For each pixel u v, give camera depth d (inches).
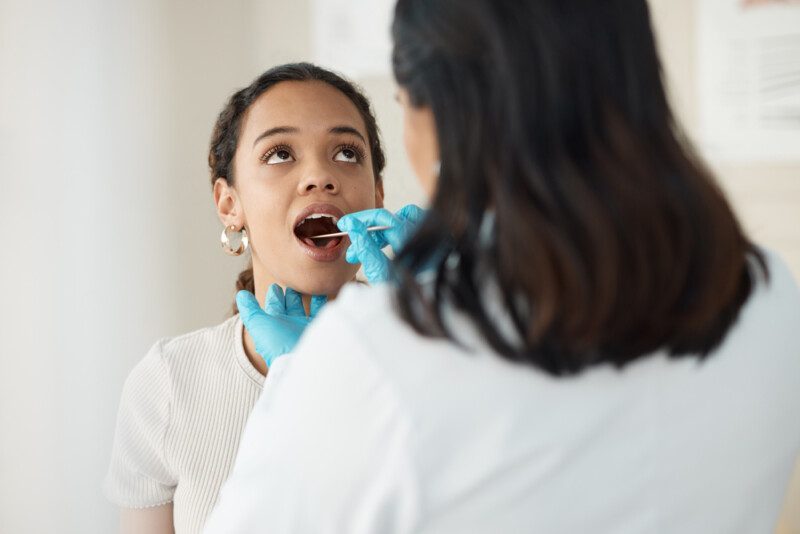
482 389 23.4
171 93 96.2
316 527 23.9
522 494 23.6
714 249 22.8
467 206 23.1
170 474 44.8
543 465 23.6
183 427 43.7
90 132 93.5
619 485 24.1
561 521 23.9
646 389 24.3
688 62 99.9
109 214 94.7
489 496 23.6
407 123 25.9
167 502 46.5
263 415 26.9
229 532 24.5
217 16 97.0
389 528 23.9
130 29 94.7
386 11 96.9
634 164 21.9
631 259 21.9
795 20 96.7
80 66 92.7
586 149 22.2
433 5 23.4
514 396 23.5
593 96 22.2
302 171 46.5
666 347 23.9
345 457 23.3
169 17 95.8
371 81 97.6
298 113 46.4
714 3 98.6
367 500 23.5
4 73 90.0
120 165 95.0
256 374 43.7
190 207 97.2
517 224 21.8
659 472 24.3
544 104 22.0
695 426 24.5
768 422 25.5
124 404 45.6
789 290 26.9
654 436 24.3
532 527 23.8
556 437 23.6
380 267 38.0
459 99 23.0
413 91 24.4
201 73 96.8
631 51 22.6
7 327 91.7
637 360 24.0
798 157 98.2
